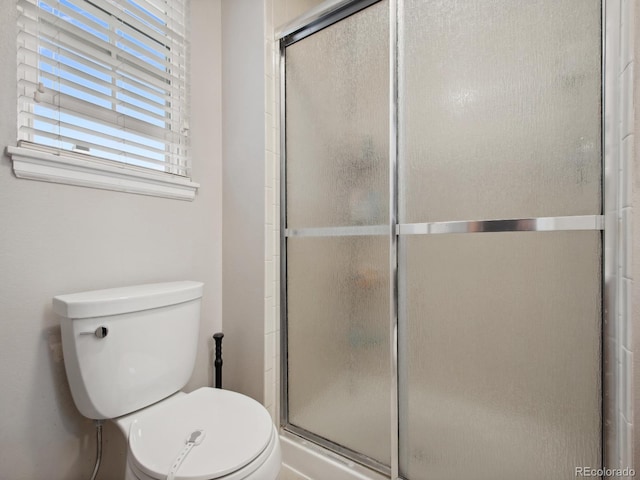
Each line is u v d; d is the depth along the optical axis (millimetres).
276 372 1320
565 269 806
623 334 720
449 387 967
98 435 911
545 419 830
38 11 884
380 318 1088
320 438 1228
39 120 891
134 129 1116
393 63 1043
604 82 753
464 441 943
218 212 1407
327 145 1216
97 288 1009
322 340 1230
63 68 933
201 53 1344
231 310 1377
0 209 826
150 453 680
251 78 1316
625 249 716
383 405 1082
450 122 959
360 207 1134
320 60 1231
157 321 948
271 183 1299
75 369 818
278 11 1347
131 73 1098
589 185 773
